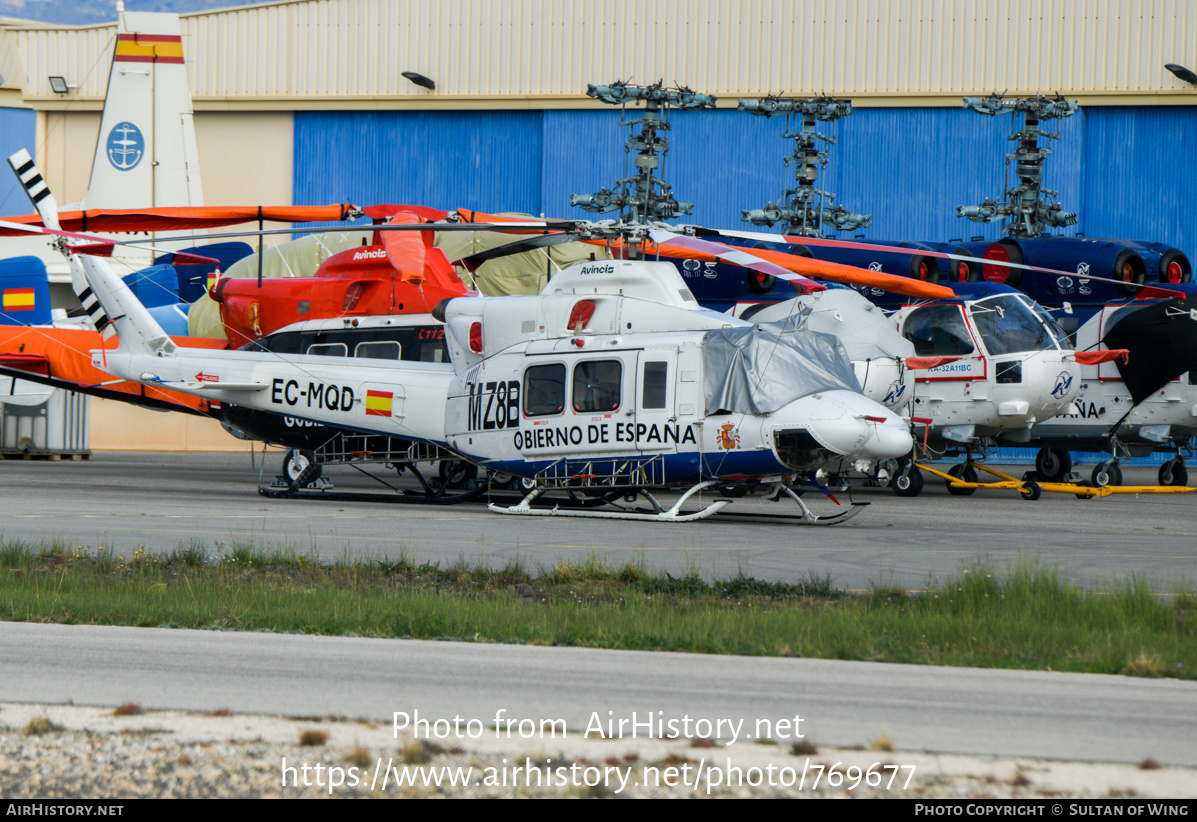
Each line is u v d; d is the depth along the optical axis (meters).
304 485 82.06
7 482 90.62
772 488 65.75
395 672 28.78
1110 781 21.06
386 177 153.50
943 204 141.00
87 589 40.91
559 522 65.38
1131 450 94.38
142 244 66.31
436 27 151.38
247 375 80.38
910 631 34.16
